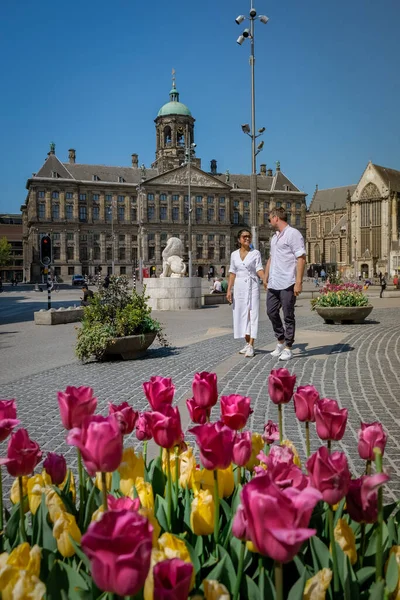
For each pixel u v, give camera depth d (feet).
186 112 381.19
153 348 39.11
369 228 395.96
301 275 30.12
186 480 7.41
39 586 4.48
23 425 19.31
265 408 20.68
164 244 377.91
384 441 6.10
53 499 6.04
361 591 5.84
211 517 6.13
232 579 5.50
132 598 4.73
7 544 6.44
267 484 3.81
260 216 416.87
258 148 95.35
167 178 378.12
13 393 24.82
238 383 25.02
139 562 3.34
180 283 81.20
